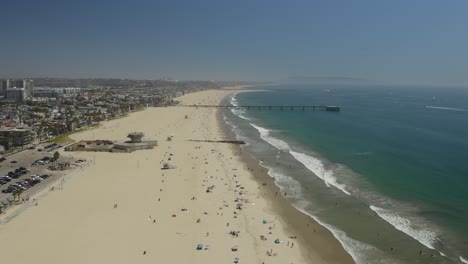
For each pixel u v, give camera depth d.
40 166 148.50
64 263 75.44
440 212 101.50
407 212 102.06
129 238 86.81
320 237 88.56
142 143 186.88
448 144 195.88
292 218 99.56
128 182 128.88
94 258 77.56
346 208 105.69
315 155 169.75
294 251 82.19
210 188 122.69
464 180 129.00
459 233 89.19
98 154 171.50
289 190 121.50
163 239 86.75
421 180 129.50
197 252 81.12
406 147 186.88
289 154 172.62
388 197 113.44
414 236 88.12
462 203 107.69
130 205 107.19
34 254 78.50
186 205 108.00
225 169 147.38
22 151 176.12
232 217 100.12
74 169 144.62
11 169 143.12
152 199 112.38
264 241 86.69
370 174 137.38
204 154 174.75
